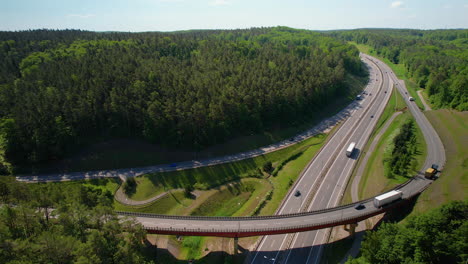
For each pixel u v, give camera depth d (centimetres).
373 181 11375
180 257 8806
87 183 11906
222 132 14088
